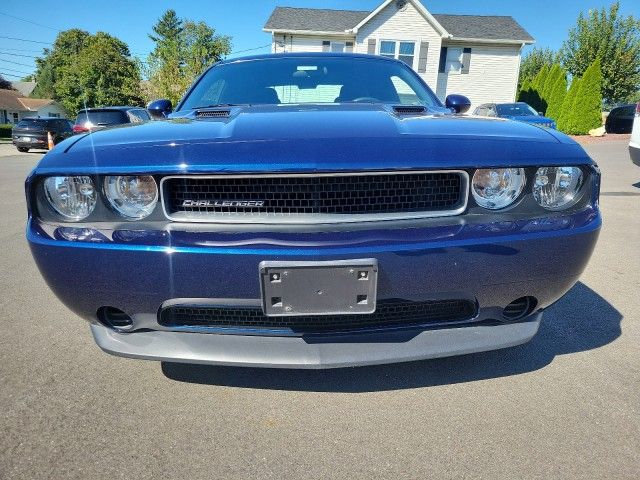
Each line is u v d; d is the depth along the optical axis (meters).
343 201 1.47
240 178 1.44
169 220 1.47
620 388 1.88
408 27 21.25
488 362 2.09
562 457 1.51
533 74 44.22
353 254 1.44
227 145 1.46
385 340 1.62
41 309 2.71
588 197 1.62
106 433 1.63
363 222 1.45
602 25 29.09
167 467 1.48
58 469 1.46
